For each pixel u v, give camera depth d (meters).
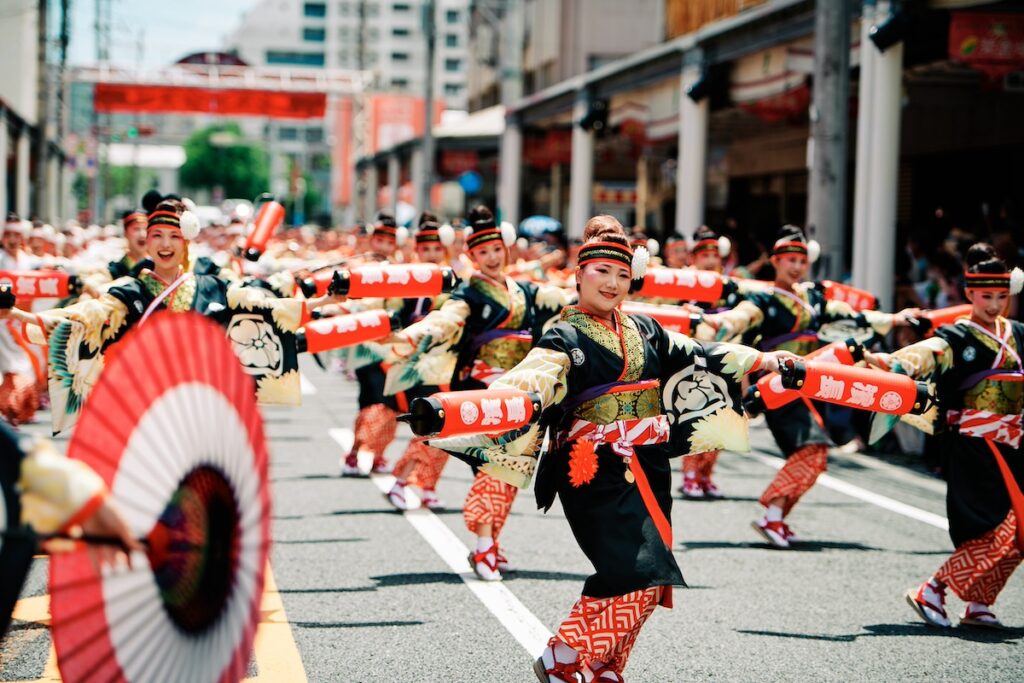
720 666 5.16
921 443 11.38
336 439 11.36
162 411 2.82
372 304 8.98
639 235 11.71
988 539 5.77
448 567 6.72
